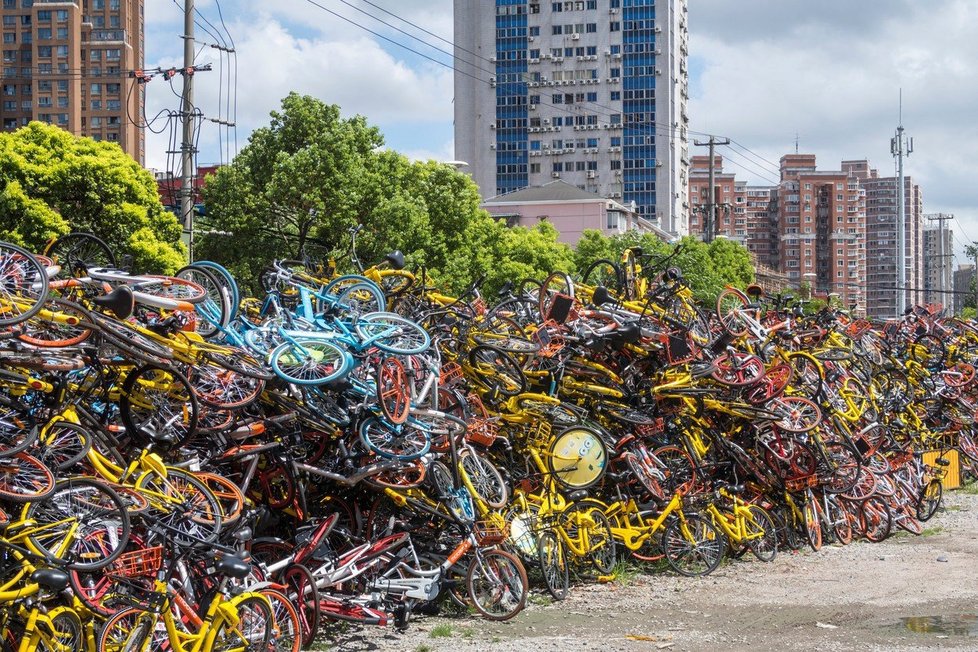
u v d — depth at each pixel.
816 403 14.12
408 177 33.53
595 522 11.45
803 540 14.36
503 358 11.36
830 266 159.38
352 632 9.36
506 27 112.12
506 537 10.30
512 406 11.37
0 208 23.69
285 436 9.24
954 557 13.51
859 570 12.53
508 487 11.04
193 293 8.49
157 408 8.16
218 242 27.34
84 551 6.89
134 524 7.39
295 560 8.88
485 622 9.80
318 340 9.23
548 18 111.31
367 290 10.95
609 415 12.45
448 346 11.62
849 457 14.76
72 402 7.47
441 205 33.53
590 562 11.44
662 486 12.22
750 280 61.09
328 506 9.97
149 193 25.47
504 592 9.95
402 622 9.41
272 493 9.64
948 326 22.44
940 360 19.75
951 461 21.16
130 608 6.88
